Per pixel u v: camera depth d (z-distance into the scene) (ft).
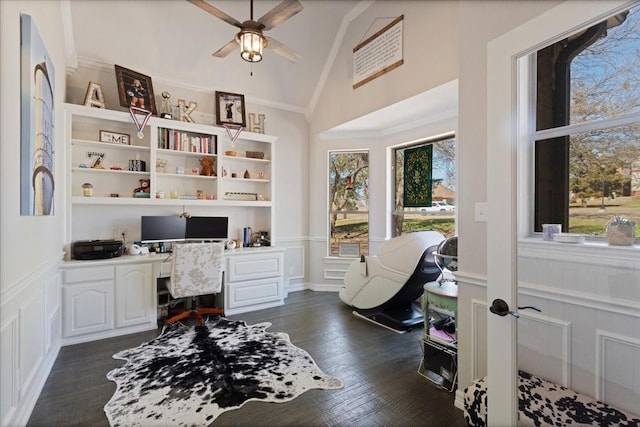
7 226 4.83
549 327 4.91
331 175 16.19
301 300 14.29
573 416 4.42
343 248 16.02
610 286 4.63
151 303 10.69
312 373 7.68
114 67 11.45
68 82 10.82
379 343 9.50
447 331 8.12
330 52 14.29
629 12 3.88
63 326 9.20
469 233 6.40
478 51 6.12
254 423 5.91
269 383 7.22
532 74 4.60
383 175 15.11
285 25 12.52
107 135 11.10
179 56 12.25
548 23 3.95
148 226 11.56
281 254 13.56
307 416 6.11
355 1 12.23
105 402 6.51
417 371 7.83
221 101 13.69
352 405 6.46
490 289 4.66
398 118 12.93
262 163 15.21
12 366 5.19
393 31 11.05
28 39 5.58
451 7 8.96
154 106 11.84
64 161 9.85
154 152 11.62
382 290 11.20
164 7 10.84
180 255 10.46
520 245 4.60
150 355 8.63
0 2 4.63
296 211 16.24
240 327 10.82
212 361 8.27
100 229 11.42
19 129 5.37
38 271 6.57
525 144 4.60
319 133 15.75
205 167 13.16
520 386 4.62
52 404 6.44
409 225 14.19
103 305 9.82
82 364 8.12
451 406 6.47
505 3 5.59
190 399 6.60
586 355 4.81
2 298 4.65
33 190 5.99
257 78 14.16
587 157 4.74
